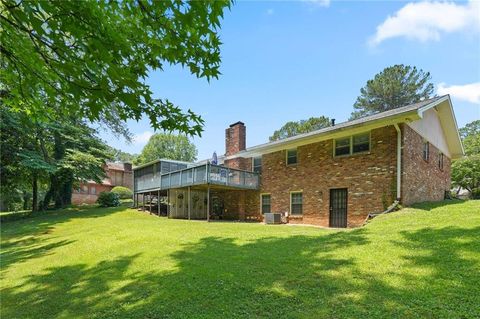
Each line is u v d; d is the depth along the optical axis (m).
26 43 3.17
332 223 13.41
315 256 5.82
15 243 11.77
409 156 11.73
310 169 14.60
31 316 4.24
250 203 17.95
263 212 17.12
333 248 6.33
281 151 16.31
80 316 4.05
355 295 3.87
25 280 6.10
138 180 23.89
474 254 4.92
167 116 4.25
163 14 3.08
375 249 5.88
